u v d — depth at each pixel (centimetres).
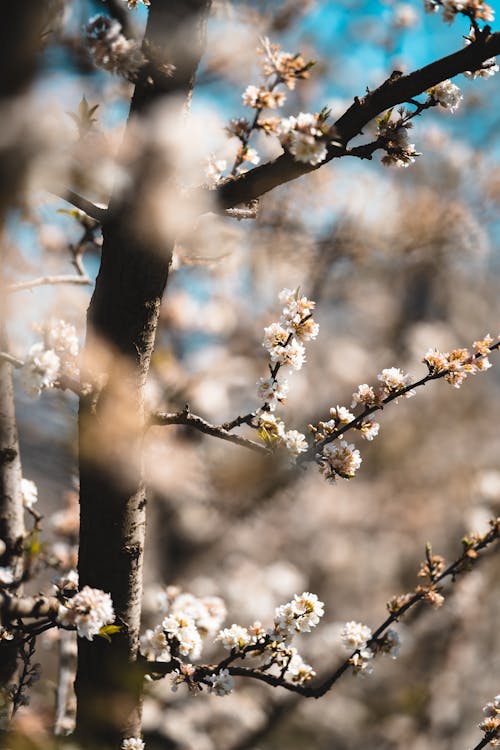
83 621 167
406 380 202
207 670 195
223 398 520
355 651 208
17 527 237
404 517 685
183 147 169
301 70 194
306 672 203
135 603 193
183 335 516
